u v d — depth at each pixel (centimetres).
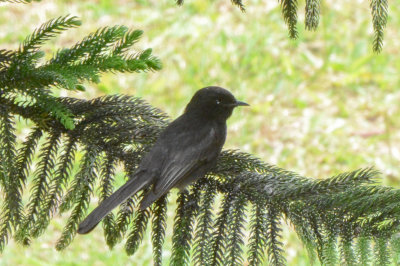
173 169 697
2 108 627
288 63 2178
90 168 645
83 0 2388
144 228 661
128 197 657
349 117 2020
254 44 2238
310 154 1888
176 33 2273
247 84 2127
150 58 577
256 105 2052
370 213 576
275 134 1959
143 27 2308
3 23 2247
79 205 649
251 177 664
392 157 1859
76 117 667
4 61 596
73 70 575
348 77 2159
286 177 668
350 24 2348
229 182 668
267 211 630
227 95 831
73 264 1476
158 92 2083
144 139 690
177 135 735
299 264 1476
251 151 1911
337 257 562
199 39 2253
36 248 1500
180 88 2098
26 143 641
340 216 587
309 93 2106
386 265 546
